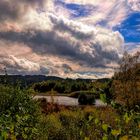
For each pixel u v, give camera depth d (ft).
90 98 128.47
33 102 38.99
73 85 254.68
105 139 13.38
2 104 35.60
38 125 36.58
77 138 42.37
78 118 52.03
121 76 111.34
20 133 21.68
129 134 13.70
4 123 20.49
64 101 167.84
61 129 46.52
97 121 16.43
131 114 14.49
